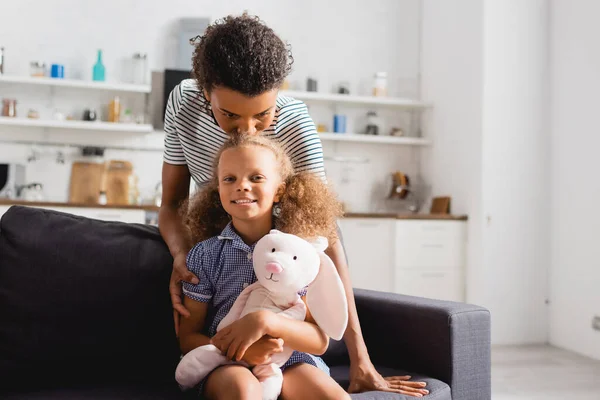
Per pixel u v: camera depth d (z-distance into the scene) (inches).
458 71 185.5
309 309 51.8
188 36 193.8
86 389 57.1
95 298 59.7
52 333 58.3
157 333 61.6
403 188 200.8
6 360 57.3
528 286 172.4
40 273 59.2
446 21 193.2
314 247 53.6
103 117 190.1
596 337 153.0
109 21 193.0
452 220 178.7
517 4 174.1
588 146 158.2
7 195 179.8
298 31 205.9
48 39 189.2
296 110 64.0
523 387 124.9
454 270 179.3
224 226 59.8
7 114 179.3
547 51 175.2
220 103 52.1
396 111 211.0
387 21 212.2
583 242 159.3
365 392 56.0
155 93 194.7
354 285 174.6
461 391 63.2
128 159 193.3
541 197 173.8
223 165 53.5
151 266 62.3
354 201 207.8
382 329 70.6
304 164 63.6
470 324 64.3
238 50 50.3
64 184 188.4
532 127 173.9
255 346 49.0
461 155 182.9
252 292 53.2
